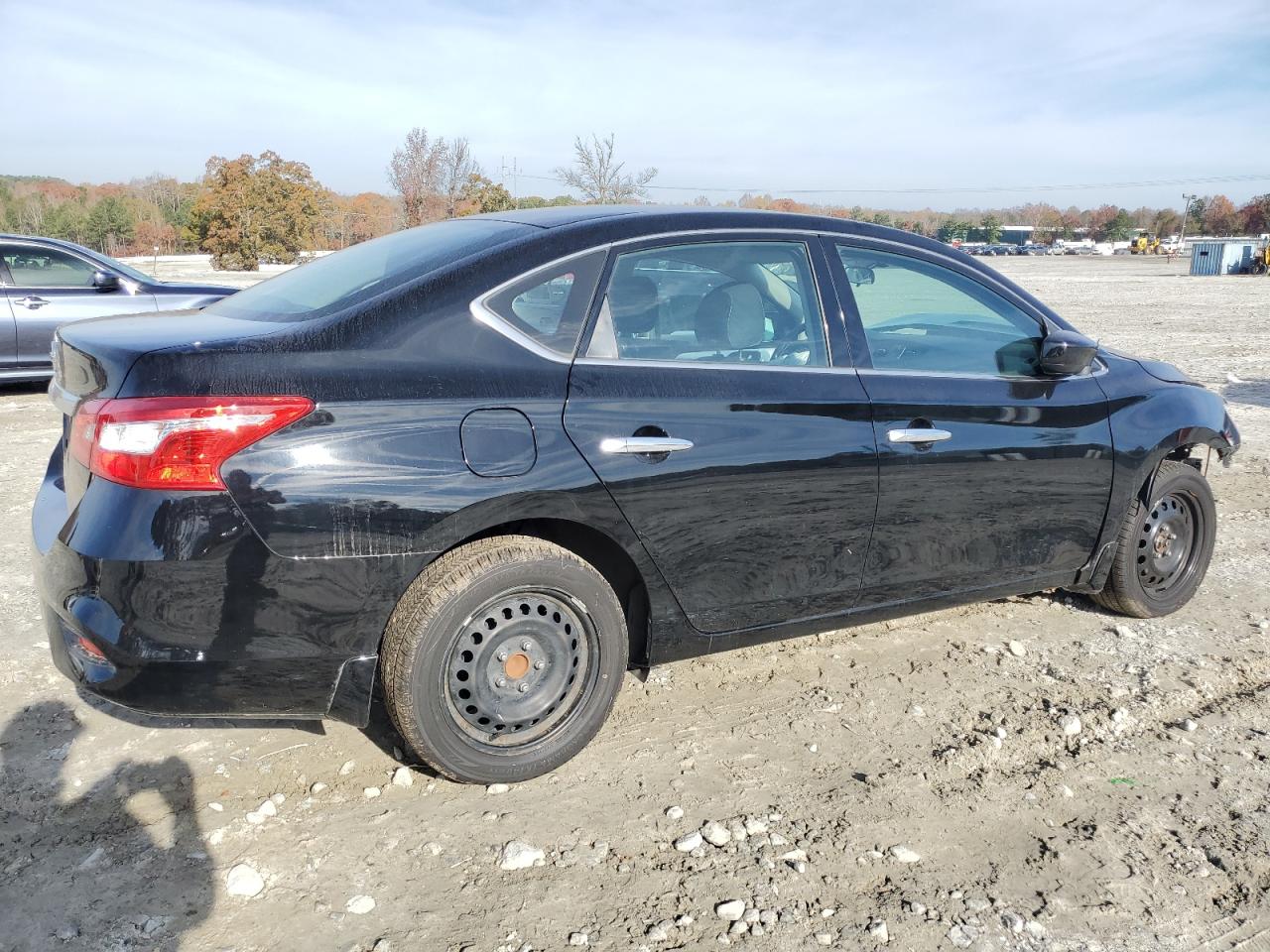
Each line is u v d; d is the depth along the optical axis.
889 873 2.73
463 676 2.92
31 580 4.61
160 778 3.04
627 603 3.35
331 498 2.61
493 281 2.97
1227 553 5.53
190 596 2.54
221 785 3.02
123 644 2.54
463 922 2.48
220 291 10.48
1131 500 4.24
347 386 2.67
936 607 3.86
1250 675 4.01
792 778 3.17
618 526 3.02
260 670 2.65
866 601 3.64
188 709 2.63
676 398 3.10
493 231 3.29
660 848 2.80
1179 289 36.47
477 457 2.78
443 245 3.26
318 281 3.32
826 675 3.90
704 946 2.43
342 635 2.71
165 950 2.35
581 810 2.96
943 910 2.59
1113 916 2.59
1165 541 4.48
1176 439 4.28
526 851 2.73
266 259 61.31
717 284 3.32
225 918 2.46
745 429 3.20
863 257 3.68
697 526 3.16
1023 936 2.50
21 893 2.52
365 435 2.65
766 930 2.49
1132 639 4.32
